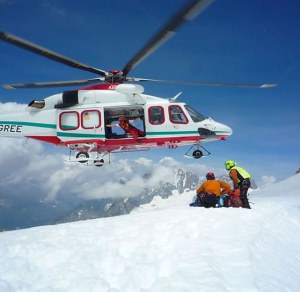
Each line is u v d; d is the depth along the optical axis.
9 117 16.62
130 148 16.67
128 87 14.30
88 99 15.87
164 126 16.02
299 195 19.20
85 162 16.03
